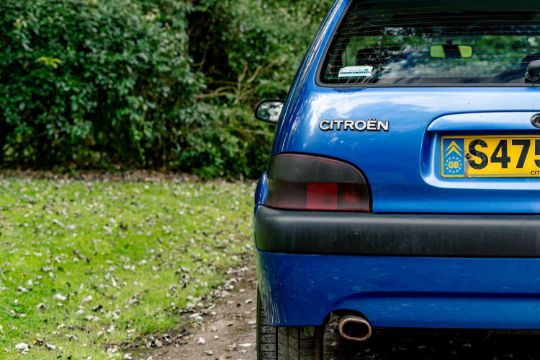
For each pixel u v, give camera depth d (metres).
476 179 2.77
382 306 2.74
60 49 10.62
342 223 2.72
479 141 2.78
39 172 11.48
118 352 4.47
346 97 2.89
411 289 2.71
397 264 2.70
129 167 12.59
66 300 5.38
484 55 2.98
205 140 12.91
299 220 2.75
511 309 2.70
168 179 11.98
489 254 2.66
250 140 13.59
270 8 15.09
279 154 2.90
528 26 3.10
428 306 2.72
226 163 13.45
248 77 14.22
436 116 2.79
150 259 6.80
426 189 2.77
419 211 2.77
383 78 2.95
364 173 2.80
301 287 2.76
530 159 2.76
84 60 10.80
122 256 6.78
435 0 3.25
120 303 5.45
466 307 2.71
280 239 2.76
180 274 6.37
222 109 13.20
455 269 2.68
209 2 13.38
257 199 3.32
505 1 3.22
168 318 5.21
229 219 9.06
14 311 4.95
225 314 5.39
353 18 3.23
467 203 2.75
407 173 2.78
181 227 8.21
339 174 2.80
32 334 4.62
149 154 12.83
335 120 2.84
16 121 10.63
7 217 7.55
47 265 6.11
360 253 2.71
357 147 2.81
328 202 2.81
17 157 11.84
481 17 3.17
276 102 4.48
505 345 4.42
